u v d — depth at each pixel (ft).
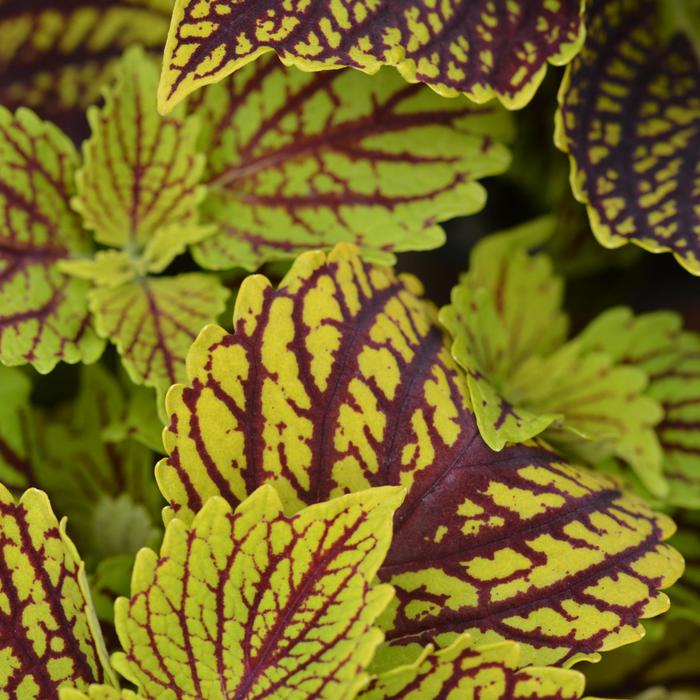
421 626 1.68
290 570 1.63
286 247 1.83
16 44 1.94
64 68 1.95
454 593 1.68
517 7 1.73
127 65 1.84
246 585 1.63
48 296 1.83
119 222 1.86
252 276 1.68
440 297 2.12
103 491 1.90
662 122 1.79
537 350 1.94
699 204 1.75
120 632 1.62
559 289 1.94
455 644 1.63
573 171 1.75
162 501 1.90
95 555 1.90
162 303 1.84
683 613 1.86
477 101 1.70
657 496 1.86
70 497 1.90
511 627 1.68
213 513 1.62
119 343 1.80
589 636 1.67
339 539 1.62
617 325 1.95
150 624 1.63
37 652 1.67
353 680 1.59
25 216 1.84
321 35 1.66
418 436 1.70
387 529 1.62
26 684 1.66
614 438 1.82
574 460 1.83
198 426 1.66
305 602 1.63
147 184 1.85
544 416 1.75
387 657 1.67
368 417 1.69
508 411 1.73
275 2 1.65
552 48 1.73
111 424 1.90
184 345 1.81
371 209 1.83
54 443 1.92
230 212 1.86
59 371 2.02
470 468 1.70
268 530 1.62
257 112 1.85
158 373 1.79
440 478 1.69
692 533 1.92
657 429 1.90
